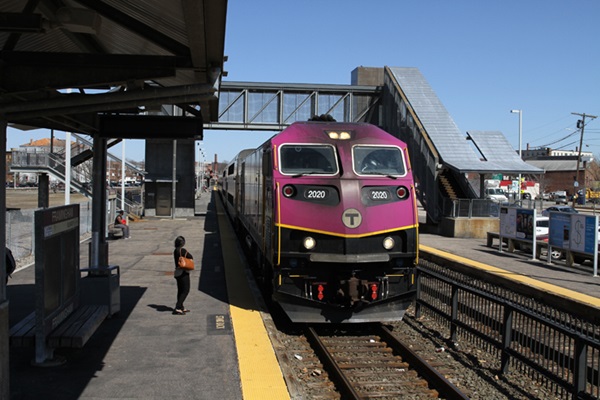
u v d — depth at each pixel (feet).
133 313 33.91
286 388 22.09
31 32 17.24
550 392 24.13
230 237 76.95
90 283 31.99
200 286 42.96
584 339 21.01
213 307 35.78
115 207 104.47
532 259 64.39
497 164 93.61
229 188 111.24
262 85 116.67
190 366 24.35
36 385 21.72
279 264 31.91
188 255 34.01
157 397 20.85
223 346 27.32
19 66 19.34
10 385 21.63
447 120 100.94
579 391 21.24
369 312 32.50
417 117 101.30
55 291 24.89
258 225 42.98
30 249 57.98
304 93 118.83
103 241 33.78
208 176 402.72
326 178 32.65
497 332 28.60
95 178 33.81
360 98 121.70
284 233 31.89
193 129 35.37
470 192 99.35
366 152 34.01
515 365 27.22
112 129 34.24
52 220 24.03
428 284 37.52
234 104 117.60
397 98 110.11
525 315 24.97
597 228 53.72
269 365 24.63
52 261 24.36
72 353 25.90
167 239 75.97
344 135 34.68
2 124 18.31
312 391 23.41
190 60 21.59
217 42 19.06
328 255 31.50
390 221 32.45
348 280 31.40
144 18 21.61
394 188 33.12
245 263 54.19
